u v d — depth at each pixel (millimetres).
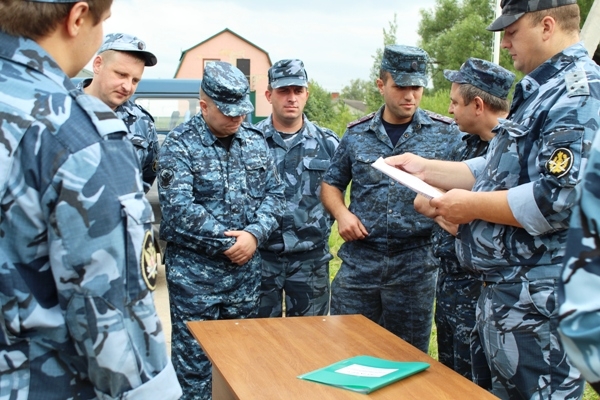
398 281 3074
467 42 16062
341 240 6805
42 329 1133
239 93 2779
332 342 2137
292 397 1667
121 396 1155
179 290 2838
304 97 3416
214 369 2146
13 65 1157
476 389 1724
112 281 1118
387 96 3041
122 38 3176
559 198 1738
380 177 3061
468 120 2836
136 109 3537
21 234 1116
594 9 4805
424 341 3168
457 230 2297
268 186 3078
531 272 1892
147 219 1186
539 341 1876
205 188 2869
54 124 1120
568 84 1827
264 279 3311
